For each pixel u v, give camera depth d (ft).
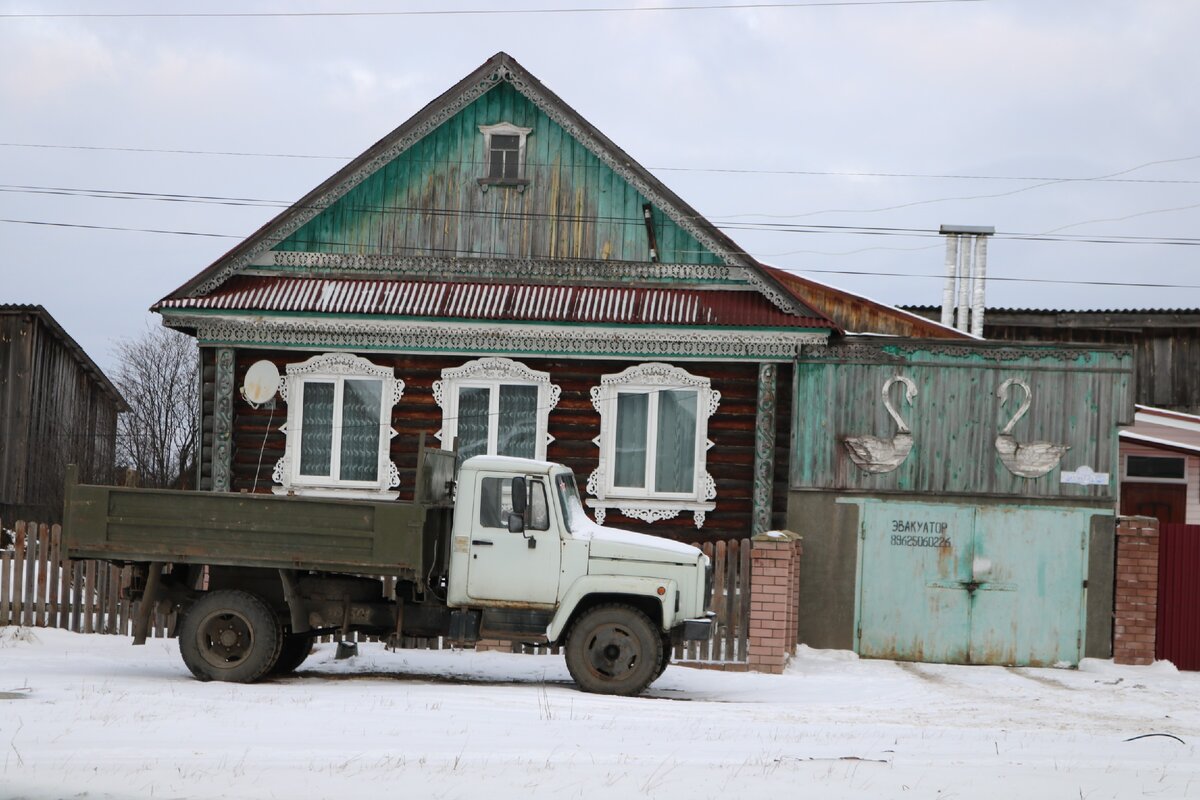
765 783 34.65
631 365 75.56
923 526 72.23
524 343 74.95
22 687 48.75
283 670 58.03
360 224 78.18
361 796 32.22
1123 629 70.13
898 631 71.92
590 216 77.46
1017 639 71.15
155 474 155.74
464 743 39.91
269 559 53.42
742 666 64.85
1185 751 42.68
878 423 72.90
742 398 75.00
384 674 58.80
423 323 74.59
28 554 68.44
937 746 42.11
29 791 32.22
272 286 76.84
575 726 43.83
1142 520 70.44
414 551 52.90
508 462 55.01
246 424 77.15
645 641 52.95
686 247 76.79
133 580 56.18
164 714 43.16
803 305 73.56
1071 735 45.73
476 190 78.07
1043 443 71.82
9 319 132.26
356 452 76.64
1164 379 124.67
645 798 32.58
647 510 75.00
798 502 73.05
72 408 145.69
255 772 34.71
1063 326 125.08
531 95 77.30
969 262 111.24
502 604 54.34
